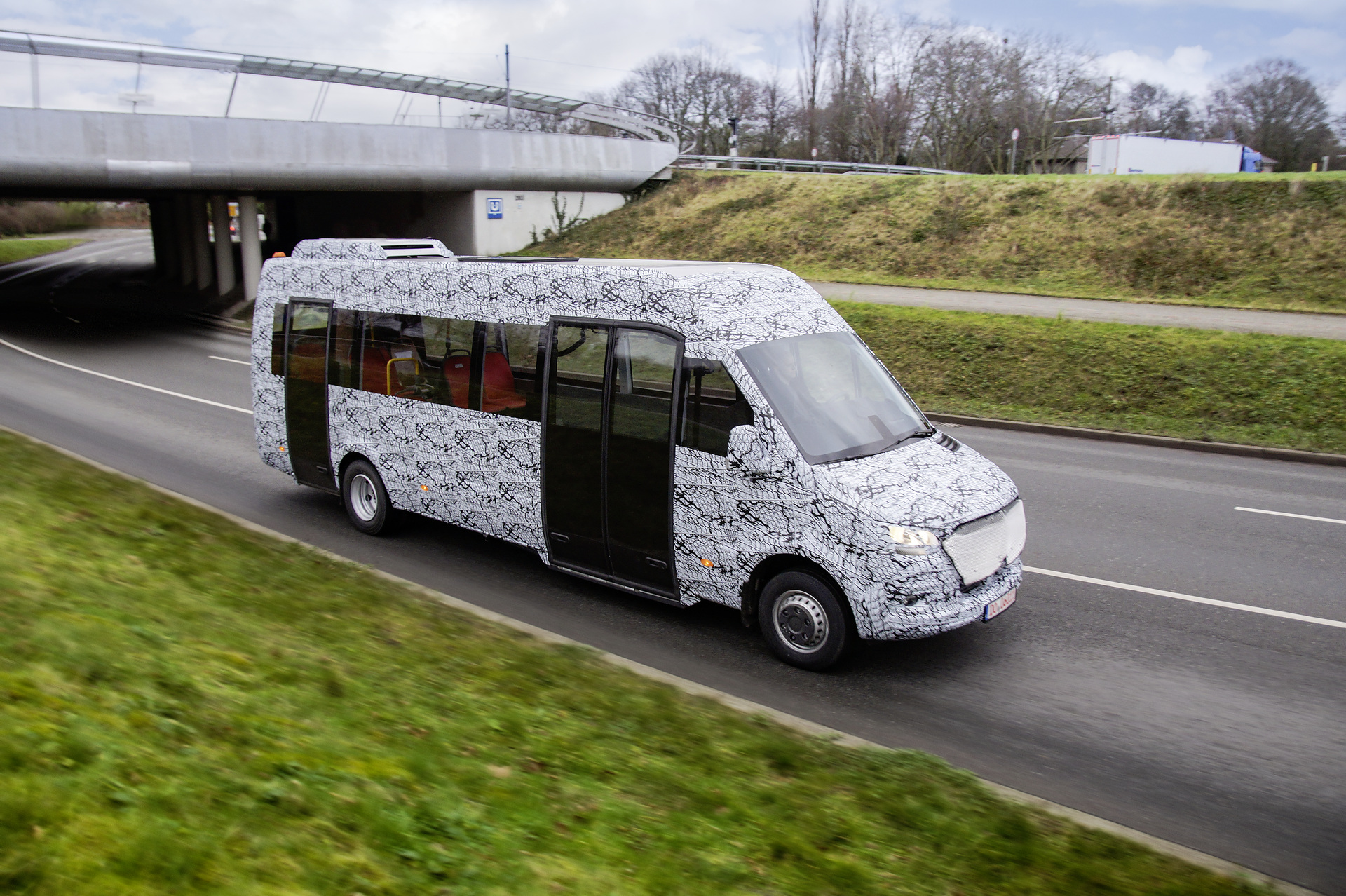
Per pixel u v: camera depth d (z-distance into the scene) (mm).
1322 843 4312
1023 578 7961
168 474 10984
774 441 6020
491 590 7535
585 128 40688
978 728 5398
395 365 8383
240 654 4676
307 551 7566
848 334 7137
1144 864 3801
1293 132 76250
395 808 3307
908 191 31734
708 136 77125
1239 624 6941
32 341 25375
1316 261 21594
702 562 6465
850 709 5609
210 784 3170
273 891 2660
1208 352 15891
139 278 49250
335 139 30812
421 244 9383
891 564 5660
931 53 67062
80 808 2807
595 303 6914
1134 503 10328
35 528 6340
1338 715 5562
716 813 3846
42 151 25484
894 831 3875
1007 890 3479
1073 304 21375
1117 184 27078
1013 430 14883
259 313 9820
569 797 3762
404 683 4801
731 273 6980
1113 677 6082
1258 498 10547
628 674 5582
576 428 7020
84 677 3816
